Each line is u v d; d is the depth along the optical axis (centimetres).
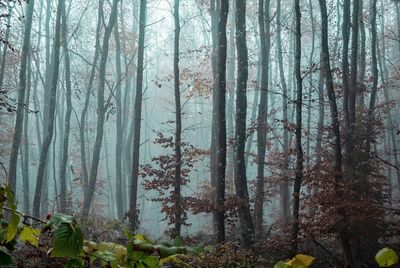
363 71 2198
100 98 2445
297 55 1389
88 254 182
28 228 186
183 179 1491
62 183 2367
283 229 1317
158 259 183
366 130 1686
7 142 2928
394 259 191
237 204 1342
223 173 1402
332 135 1580
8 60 2780
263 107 2080
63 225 168
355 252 1401
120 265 186
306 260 187
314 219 1301
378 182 1617
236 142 1455
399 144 3041
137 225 1730
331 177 1321
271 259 1275
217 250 872
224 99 1435
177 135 1620
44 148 2125
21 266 192
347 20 1742
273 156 2080
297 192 1324
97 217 1931
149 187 1465
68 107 2522
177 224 1412
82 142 2722
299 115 1374
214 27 2731
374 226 1320
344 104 1597
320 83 2183
